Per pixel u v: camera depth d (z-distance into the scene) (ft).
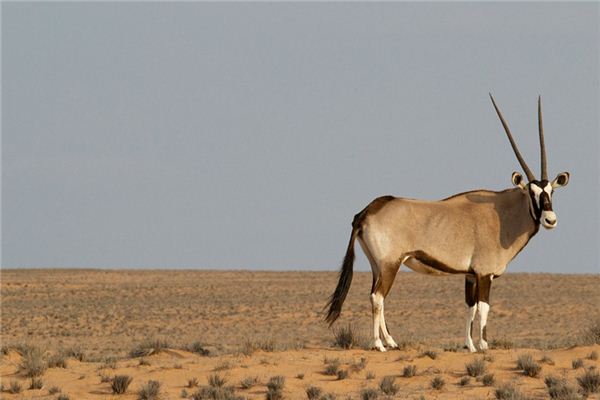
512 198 216.33
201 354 238.48
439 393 172.14
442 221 213.66
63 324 544.21
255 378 183.01
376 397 165.58
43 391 177.37
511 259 216.74
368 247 215.72
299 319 580.71
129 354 238.68
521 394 165.27
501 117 221.66
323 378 185.26
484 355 204.74
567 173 212.64
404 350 216.95
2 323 543.80
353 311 625.41
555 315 600.39
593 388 170.30
